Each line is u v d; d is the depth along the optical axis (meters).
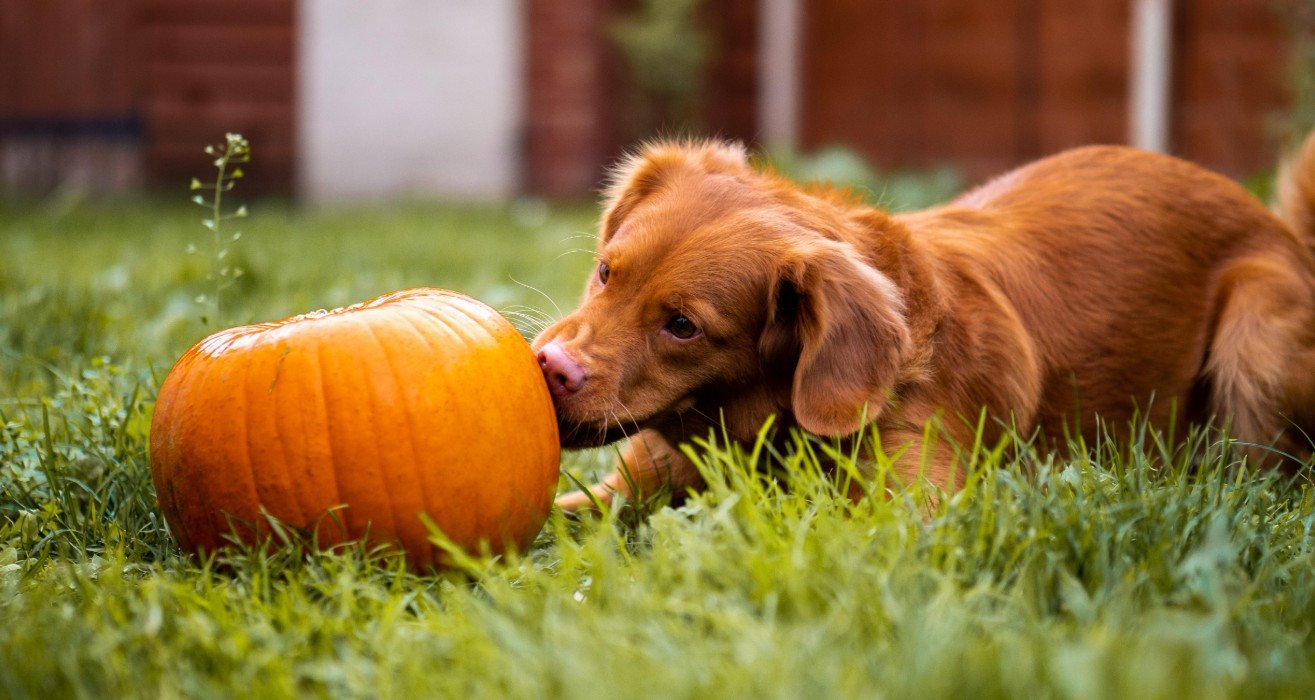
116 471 1.33
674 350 1.34
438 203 4.74
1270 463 1.47
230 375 1.22
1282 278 1.50
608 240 1.46
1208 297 1.51
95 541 1.27
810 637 1.04
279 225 3.52
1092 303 1.47
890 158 4.48
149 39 4.79
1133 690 0.97
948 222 1.50
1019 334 1.42
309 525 1.21
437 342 1.24
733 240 1.34
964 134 4.32
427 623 1.10
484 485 1.23
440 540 1.17
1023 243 1.48
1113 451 1.32
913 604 1.07
